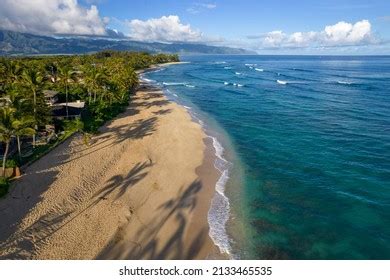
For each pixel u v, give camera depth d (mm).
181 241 27891
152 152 46844
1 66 81562
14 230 27781
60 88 73750
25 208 30781
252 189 37250
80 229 28672
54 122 52844
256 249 27344
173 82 136375
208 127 62812
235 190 36906
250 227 30203
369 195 36375
